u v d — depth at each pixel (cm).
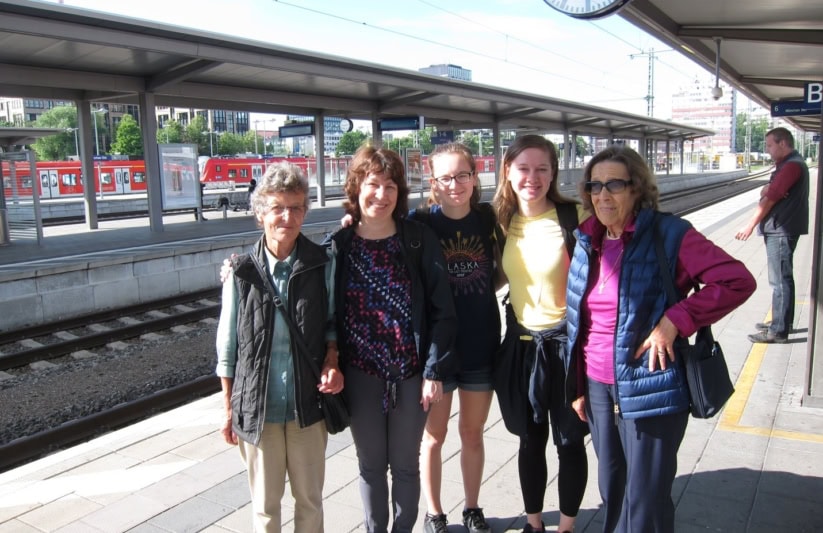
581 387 279
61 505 363
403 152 2617
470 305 312
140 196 3928
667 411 244
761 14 659
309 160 3916
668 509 253
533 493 317
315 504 284
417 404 288
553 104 2794
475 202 322
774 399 485
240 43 1401
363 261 285
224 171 3741
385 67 1808
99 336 853
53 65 1430
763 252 1188
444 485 379
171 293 1177
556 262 298
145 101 1616
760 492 352
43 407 625
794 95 1648
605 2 436
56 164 3619
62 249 1322
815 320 461
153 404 623
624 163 253
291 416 271
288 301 267
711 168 8775
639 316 248
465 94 2222
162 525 341
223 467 408
